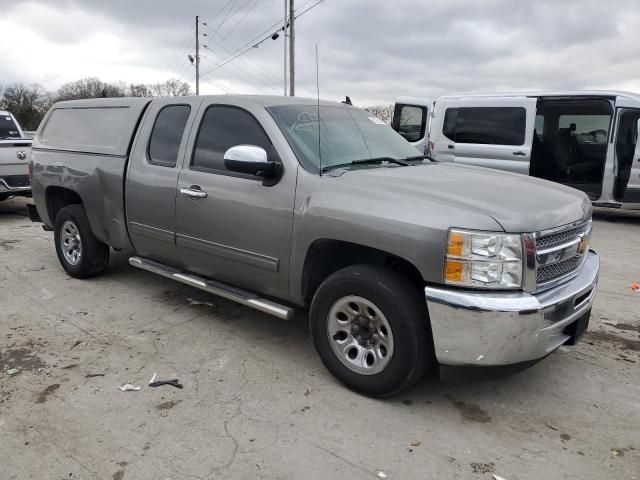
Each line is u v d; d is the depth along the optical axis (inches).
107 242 202.8
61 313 184.5
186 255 170.9
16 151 367.2
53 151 221.9
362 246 132.0
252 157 137.6
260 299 152.5
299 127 151.2
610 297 209.2
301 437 115.1
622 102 357.4
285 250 140.4
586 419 123.5
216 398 130.4
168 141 176.7
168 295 203.9
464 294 111.7
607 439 115.8
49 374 141.1
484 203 118.0
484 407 128.3
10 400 128.1
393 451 110.8
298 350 158.1
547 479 103.0
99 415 122.3
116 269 236.5
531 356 115.1
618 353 157.8
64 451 109.4
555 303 116.5
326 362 136.9
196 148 165.9
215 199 154.8
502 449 112.1
